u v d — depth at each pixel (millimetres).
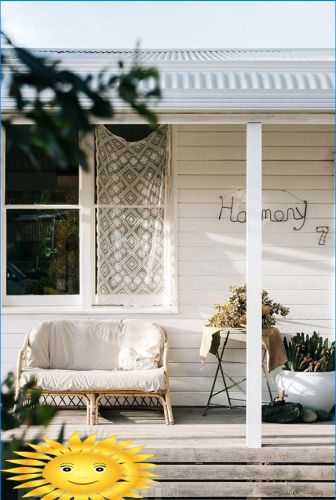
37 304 7082
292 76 5438
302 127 7074
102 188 7090
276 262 7062
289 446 5398
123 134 7105
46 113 1016
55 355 6801
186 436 5711
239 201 7043
